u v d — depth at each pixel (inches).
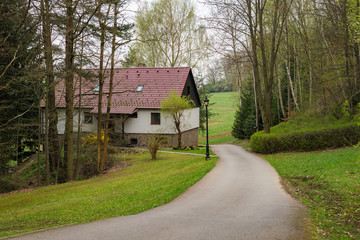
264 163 826.8
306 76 1414.9
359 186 454.6
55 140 879.1
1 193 775.7
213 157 970.7
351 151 751.7
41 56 754.8
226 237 292.5
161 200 474.6
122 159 1039.0
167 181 624.7
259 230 312.7
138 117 1299.2
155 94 1327.5
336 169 584.1
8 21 700.7
